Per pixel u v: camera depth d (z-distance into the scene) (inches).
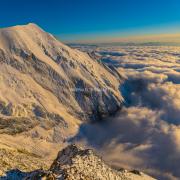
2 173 1577.3
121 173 1988.2
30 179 1475.1
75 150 1812.3
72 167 1540.4
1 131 6899.6
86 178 1473.9
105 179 1573.6
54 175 1448.1
